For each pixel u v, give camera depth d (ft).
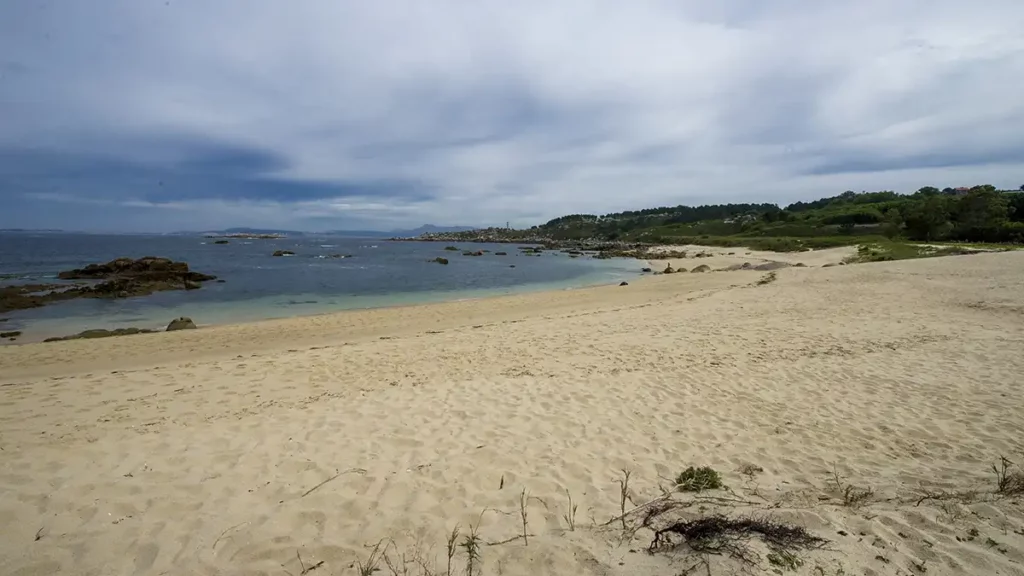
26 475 13.25
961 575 8.37
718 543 9.30
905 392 20.20
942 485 12.26
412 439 16.12
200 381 23.86
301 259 155.53
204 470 13.74
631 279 103.60
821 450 15.21
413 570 9.46
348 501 12.18
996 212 171.94
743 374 23.41
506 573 9.26
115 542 10.37
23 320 53.31
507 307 59.26
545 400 20.13
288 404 20.11
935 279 56.90
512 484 13.16
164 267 95.14
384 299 71.00
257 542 10.43
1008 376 21.68
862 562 8.79
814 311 40.42
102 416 18.69
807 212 327.88
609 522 10.92
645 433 16.72
